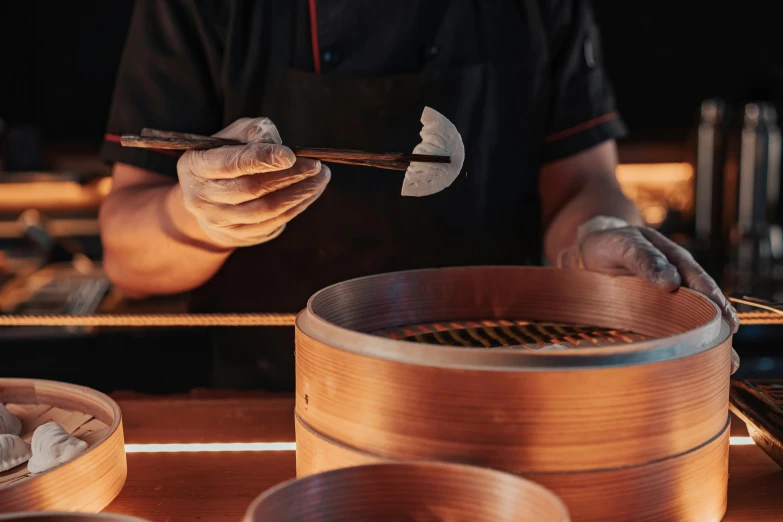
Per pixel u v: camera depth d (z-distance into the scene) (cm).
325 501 57
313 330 74
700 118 294
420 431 64
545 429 62
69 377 216
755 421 87
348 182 148
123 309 228
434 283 98
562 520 49
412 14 142
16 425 84
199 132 146
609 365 63
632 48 342
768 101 318
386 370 65
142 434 96
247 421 100
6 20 328
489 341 91
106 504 74
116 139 145
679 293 88
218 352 160
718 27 338
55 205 313
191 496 80
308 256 153
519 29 151
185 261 136
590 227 117
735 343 219
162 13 142
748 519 75
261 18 142
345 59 145
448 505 57
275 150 83
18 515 53
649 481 65
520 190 157
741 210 261
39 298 235
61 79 339
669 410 65
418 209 150
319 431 71
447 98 144
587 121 157
